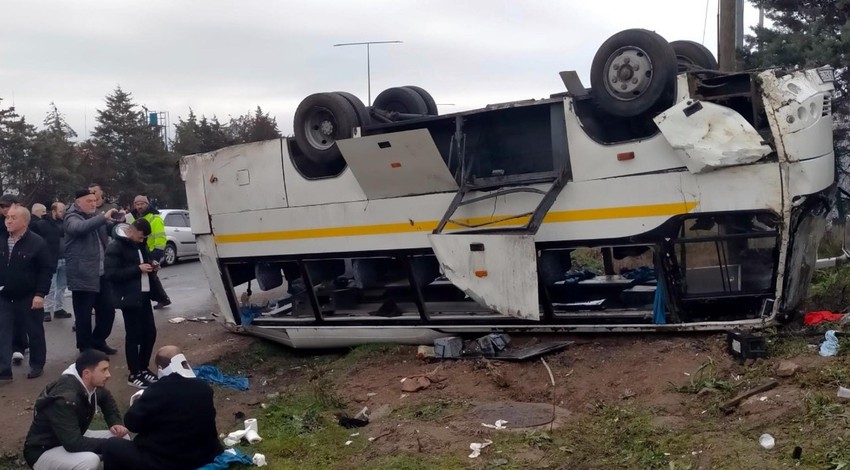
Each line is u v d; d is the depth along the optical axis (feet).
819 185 20.88
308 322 27.84
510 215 23.39
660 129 20.88
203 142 176.96
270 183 27.58
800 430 16.33
